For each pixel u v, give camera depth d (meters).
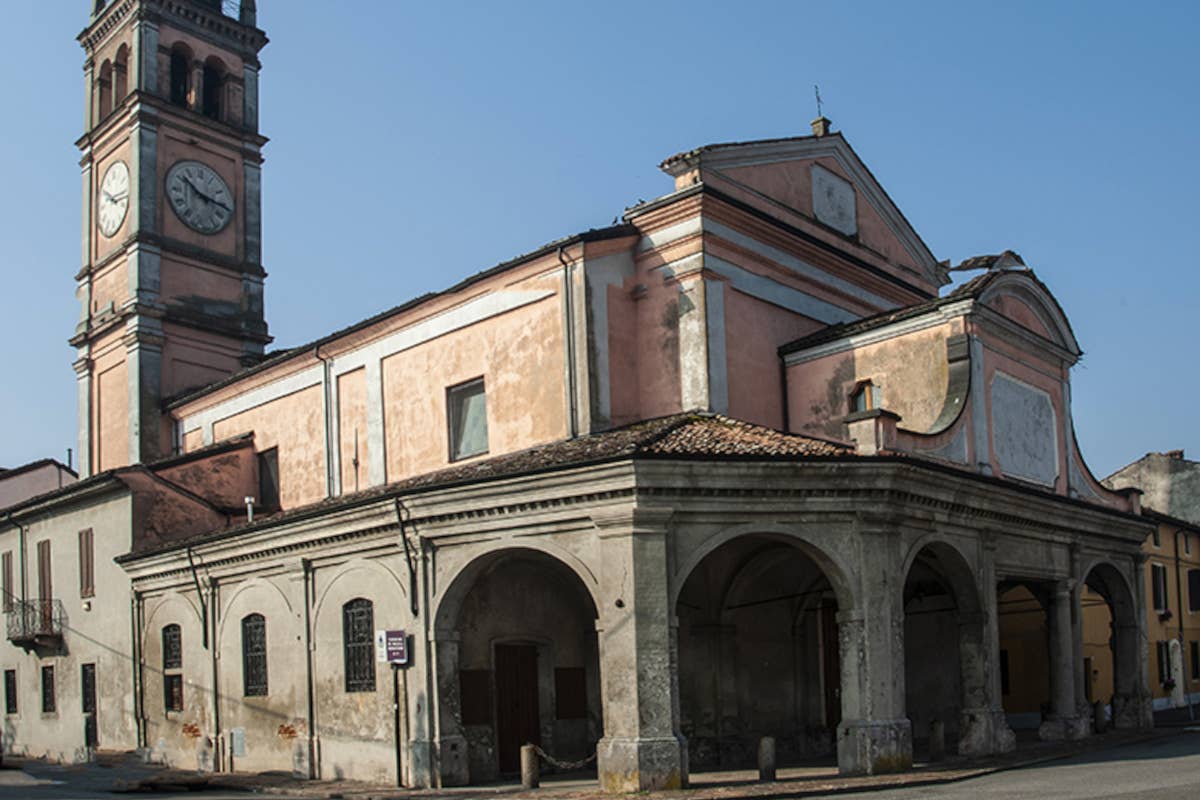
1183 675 42.53
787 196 26.56
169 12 38.25
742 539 22.16
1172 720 33.72
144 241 36.12
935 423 22.34
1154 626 41.09
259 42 40.62
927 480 20.31
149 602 29.45
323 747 23.27
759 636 24.16
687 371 23.50
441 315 26.84
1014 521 23.66
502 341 25.28
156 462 31.39
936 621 27.62
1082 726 25.50
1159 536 42.56
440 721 20.64
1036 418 25.67
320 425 30.17
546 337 24.28
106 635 31.05
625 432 21.97
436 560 20.92
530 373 24.55
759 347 24.81
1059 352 26.69
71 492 32.31
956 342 23.23
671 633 18.25
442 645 20.77
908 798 16.41
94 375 38.34
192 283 37.31
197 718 27.23
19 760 33.50
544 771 22.50
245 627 25.94
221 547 26.06
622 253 24.47
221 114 39.75
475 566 20.56
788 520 19.27
